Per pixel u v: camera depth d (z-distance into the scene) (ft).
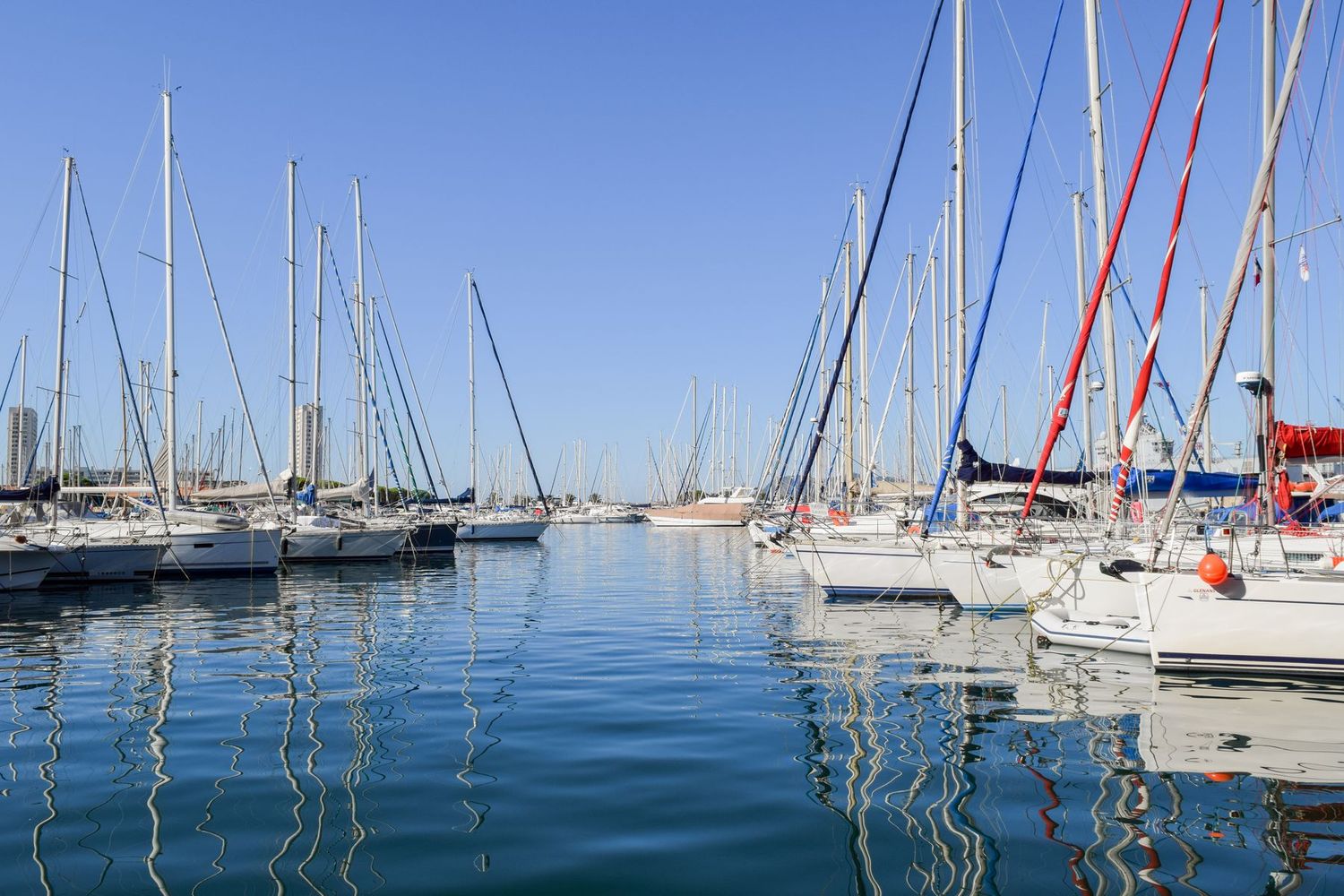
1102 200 57.26
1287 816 20.22
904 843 18.83
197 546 85.30
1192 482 53.47
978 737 27.07
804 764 24.32
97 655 42.45
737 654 42.29
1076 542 53.83
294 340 110.32
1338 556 39.11
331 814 20.53
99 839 18.99
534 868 17.54
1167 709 30.42
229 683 35.58
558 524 275.18
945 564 58.85
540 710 30.78
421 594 72.18
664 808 20.93
